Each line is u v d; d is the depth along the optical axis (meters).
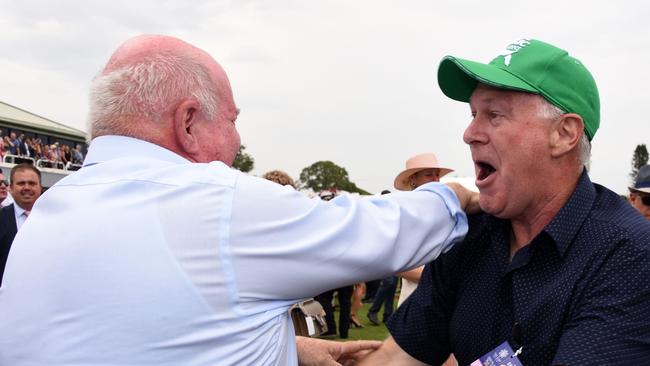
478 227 1.79
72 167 28.52
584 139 1.58
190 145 1.55
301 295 1.47
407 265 1.57
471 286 1.73
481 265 1.73
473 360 1.70
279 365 1.49
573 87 1.54
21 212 5.25
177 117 1.52
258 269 1.40
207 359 1.38
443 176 6.59
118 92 1.51
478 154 1.60
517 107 1.53
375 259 1.49
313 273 1.44
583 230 1.50
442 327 1.88
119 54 1.56
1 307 1.46
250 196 1.43
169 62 1.53
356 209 1.51
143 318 1.34
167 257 1.37
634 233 1.44
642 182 4.87
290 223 1.43
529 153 1.53
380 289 9.66
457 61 1.54
